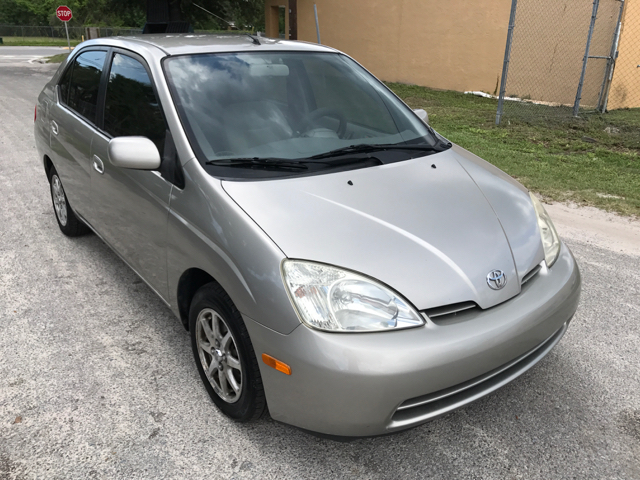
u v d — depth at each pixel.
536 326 2.20
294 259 2.04
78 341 3.12
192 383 2.77
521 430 2.45
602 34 10.79
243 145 2.64
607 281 3.89
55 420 2.48
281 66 3.14
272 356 2.04
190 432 2.42
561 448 2.34
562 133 9.02
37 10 63.47
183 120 2.63
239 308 2.13
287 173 2.50
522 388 2.74
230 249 2.17
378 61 15.80
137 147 2.55
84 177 3.63
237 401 2.36
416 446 2.36
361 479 2.18
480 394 2.16
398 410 2.02
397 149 2.93
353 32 16.27
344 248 2.10
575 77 11.41
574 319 3.38
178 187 2.53
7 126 9.41
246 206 2.24
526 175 6.49
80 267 4.07
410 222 2.29
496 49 12.86
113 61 3.42
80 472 2.20
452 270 2.12
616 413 2.56
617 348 3.07
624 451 2.33
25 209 5.31
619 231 4.84
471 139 8.55
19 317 3.36
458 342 1.99
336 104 3.12
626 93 11.36
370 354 1.90
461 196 2.58
